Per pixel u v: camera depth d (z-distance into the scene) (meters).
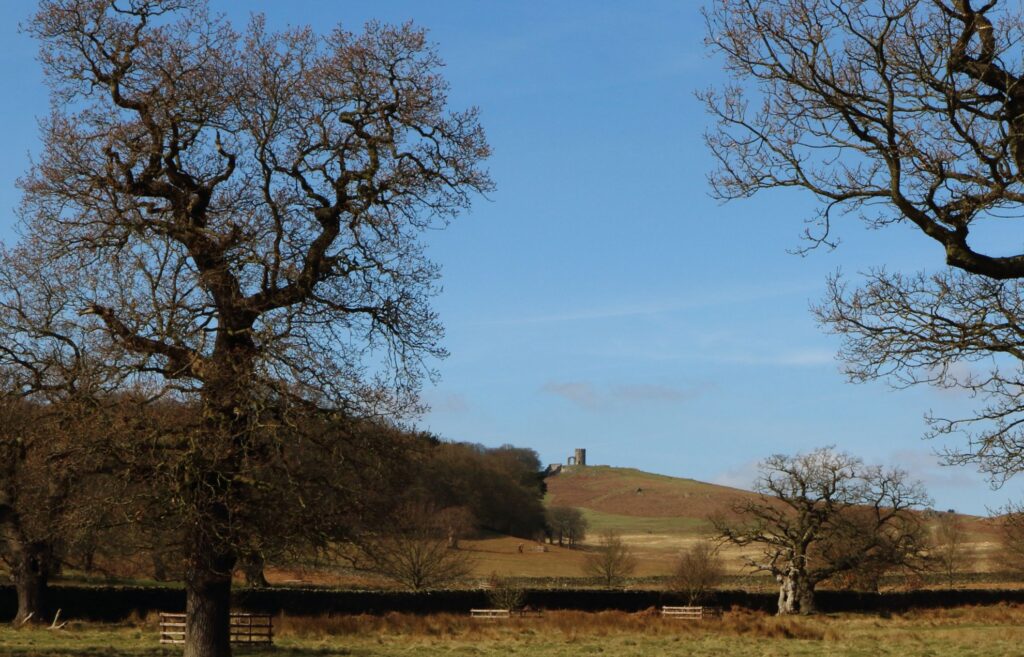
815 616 98.19
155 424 30.83
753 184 21.53
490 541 169.12
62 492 35.69
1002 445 21.14
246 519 31.78
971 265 18.77
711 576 103.44
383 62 33.84
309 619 72.38
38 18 32.62
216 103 32.97
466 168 34.47
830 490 103.38
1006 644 58.03
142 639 56.44
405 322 33.88
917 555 106.50
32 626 59.72
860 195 20.42
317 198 33.56
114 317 31.86
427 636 66.38
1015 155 18.56
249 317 32.12
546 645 60.25
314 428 32.31
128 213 32.59
